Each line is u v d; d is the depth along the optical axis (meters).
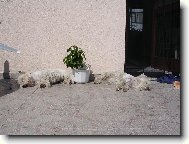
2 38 3.32
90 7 3.28
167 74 3.66
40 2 3.29
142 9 4.68
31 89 2.89
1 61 3.35
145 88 2.90
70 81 3.16
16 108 2.22
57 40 3.33
